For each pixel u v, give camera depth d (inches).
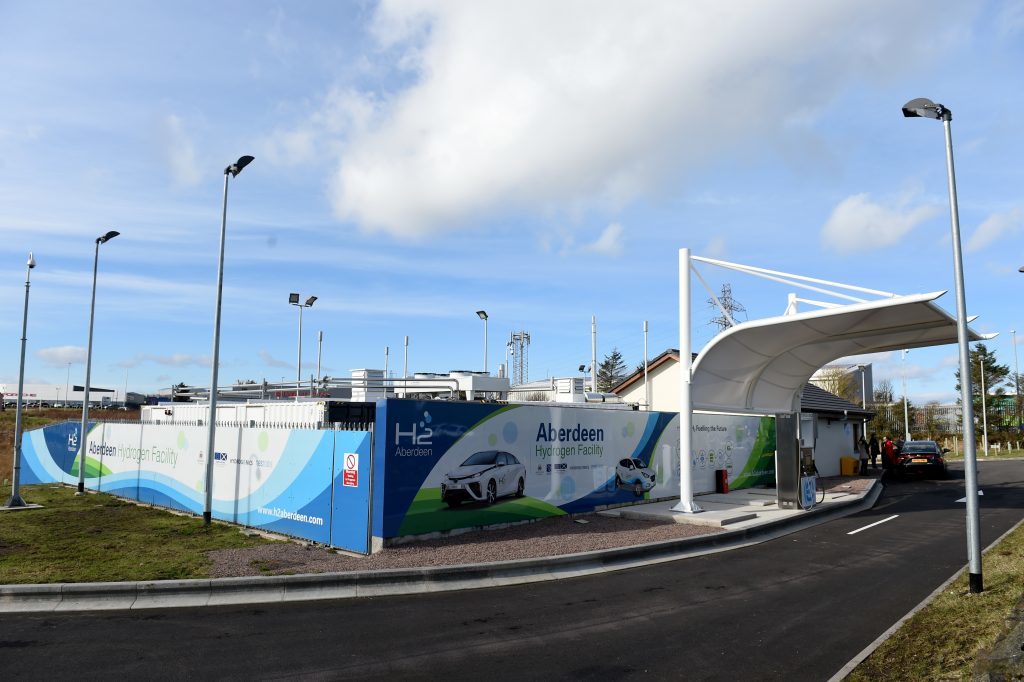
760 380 850.8
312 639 289.4
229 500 581.3
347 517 464.8
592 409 660.1
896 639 278.4
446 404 510.3
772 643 283.1
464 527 516.7
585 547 466.9
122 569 388.8
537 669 253.6
